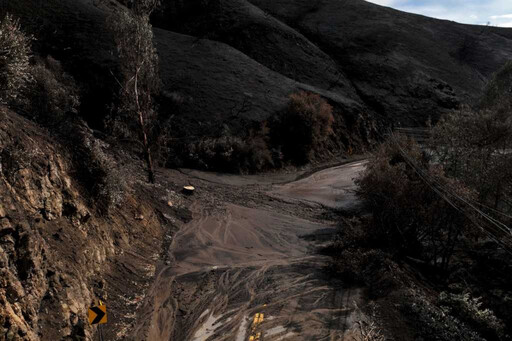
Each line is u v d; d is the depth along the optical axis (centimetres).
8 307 744
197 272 1516
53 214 1102
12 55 1093
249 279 1490
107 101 3203
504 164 1984
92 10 4397
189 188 2430
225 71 4506
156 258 1584
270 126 3841
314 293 1384
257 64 5059
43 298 886
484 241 1844
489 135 2431
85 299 1035
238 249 1783
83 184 1346
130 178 2042
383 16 9356
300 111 3984
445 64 7912
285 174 3491
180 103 3669
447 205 1580
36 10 3912
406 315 1248
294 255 1762
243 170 3303
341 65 6838
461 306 1304
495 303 1423
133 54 2147
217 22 6228
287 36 6500
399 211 1753
